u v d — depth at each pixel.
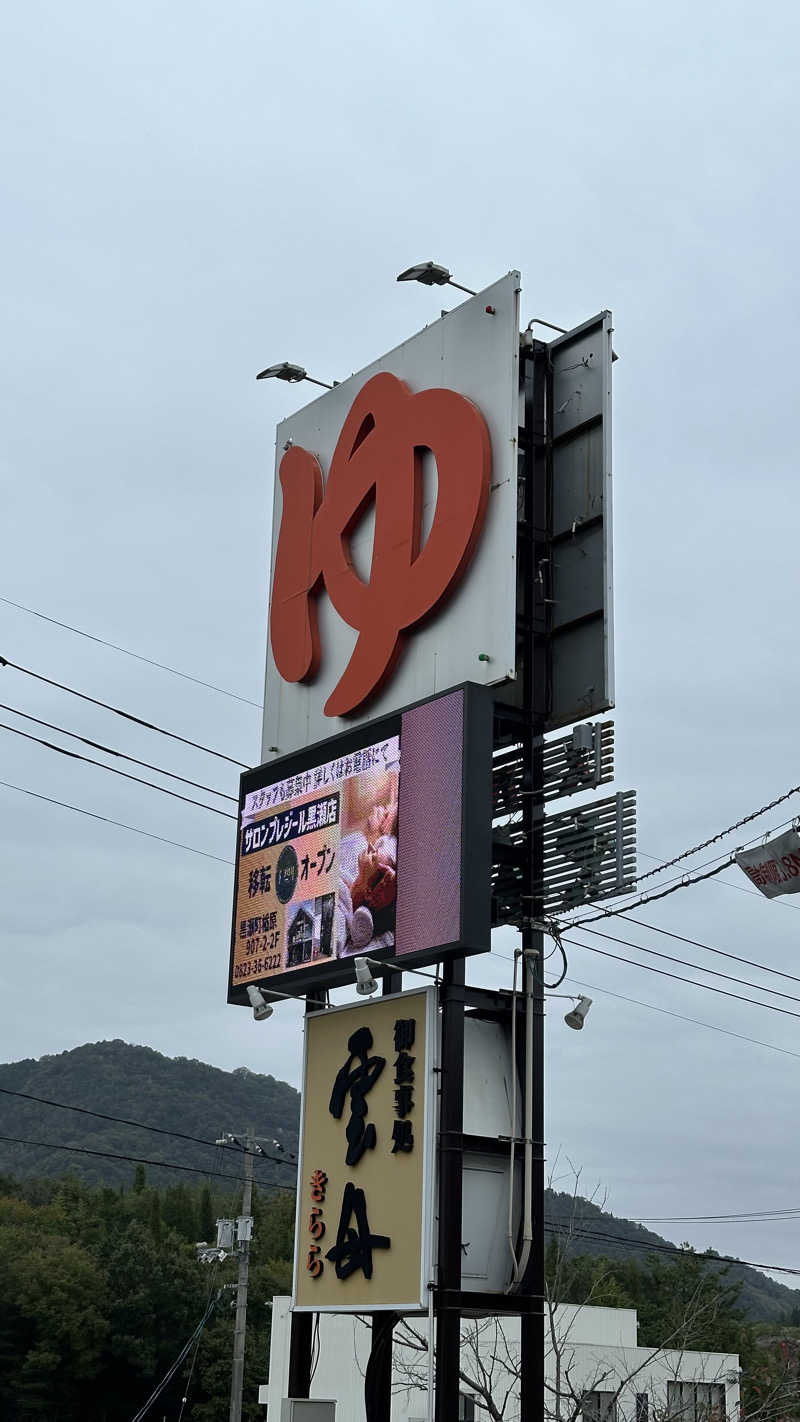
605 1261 53.31
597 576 20.39
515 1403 39.94
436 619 20.69
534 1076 18.97
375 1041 19.52
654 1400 40.47
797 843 19.12
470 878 18.44
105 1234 93.56
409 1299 17.83
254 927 22.09
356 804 20.67
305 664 23.16
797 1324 92.12
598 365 21.17
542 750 20.44
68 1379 81.75
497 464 20.23
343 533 23.00
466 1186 18.42
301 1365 21.05
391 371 22.83
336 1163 19.53
